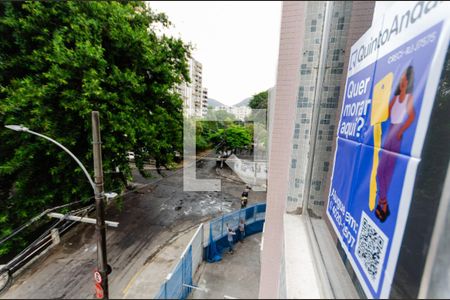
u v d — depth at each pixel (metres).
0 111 3.19
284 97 1.85
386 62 1.35
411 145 1.09
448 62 2.04
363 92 1.62
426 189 1.79
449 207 1.58
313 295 1.24
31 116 3.39
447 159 1.87
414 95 1.09
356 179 1.66
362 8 1.67
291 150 1.95
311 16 1.68
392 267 1.20
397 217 1.18
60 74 3.32
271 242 1.82
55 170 3.42
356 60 1.71
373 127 1.47
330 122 2.03
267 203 2.03
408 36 1.15
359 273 1.54
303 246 1.62
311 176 2.05
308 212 2.08
